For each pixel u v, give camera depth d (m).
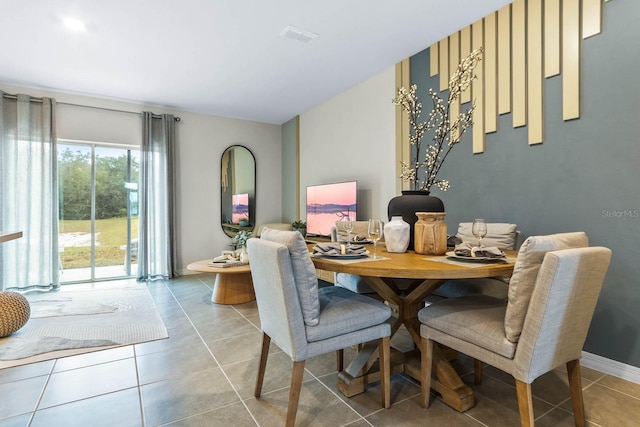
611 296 2.04
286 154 5.83
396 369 1.97
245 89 4.27
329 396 1.79
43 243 4.06
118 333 2.70
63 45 3.11
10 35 2.93
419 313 1.73
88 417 1.62
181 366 2.15
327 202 4.39
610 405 1.71
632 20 1.93
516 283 1.31
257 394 1.78
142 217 4.65
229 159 5.50
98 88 4.19
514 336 1.31
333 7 2.55
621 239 1.99
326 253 1.71
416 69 3.32
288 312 1.44
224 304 3.55
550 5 2.29
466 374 2.05
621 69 1.97
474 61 2.07
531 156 2.42
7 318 2.56
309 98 4.63
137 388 1.88
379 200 3.80
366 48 3.21
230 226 5.49
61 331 2.73
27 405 1.71
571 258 1.23
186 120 5.14
